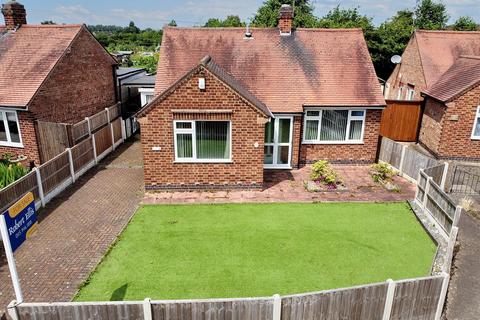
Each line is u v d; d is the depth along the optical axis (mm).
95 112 21938
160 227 12227
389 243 11391
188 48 18969
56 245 11117
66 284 9352
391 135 21766
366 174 17172
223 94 13781
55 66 17812
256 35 19547
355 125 17969
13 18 19969
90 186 15656
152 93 24062
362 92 17734
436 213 12250
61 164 15016
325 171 15859
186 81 13586
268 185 15734
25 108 16078
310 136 17969
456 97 17828
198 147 14516
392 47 34219
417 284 7555
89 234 11766
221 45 19141
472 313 8484
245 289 9227
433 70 21625
